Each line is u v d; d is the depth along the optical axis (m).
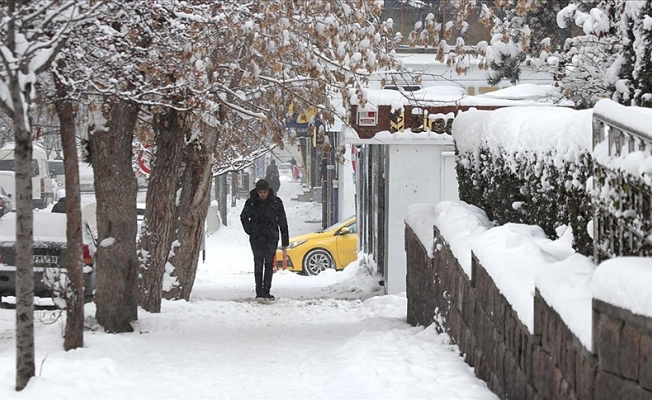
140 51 26.44
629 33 22.08
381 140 44.28
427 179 45.94
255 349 26.33
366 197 59.22
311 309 39.75
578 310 13.00
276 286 53.72
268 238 45.03
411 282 32.72
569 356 13.29
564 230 18.27
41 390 18.92
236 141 44.94
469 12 30.62
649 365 10.58
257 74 31.48
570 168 17.44
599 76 29.80
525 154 21.11
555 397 14.01
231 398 19.14
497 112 25.22
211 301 42.59
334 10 30.64
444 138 44.31
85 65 25.22
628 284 11.07
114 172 29.62
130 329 30.02
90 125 29.73
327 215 95.06
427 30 31.06
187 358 24.50
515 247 18.44
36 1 20.55
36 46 18.77
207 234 95.62
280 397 19.19
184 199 41.00
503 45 31.31
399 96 44.03
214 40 30.39
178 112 34.09
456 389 18.59
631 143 13.24
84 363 21.67
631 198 13.15
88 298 41.28
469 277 20.91
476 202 27.67
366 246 59.41
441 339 24.91
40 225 39.88
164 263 36.16
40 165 112.38
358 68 31.22
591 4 32.38
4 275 39.28
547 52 31.06
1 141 80.56
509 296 16.72
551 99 39.78
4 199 96.50
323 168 97.75
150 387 20.19
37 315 33.03
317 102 35.16
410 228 32.91
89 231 43.38
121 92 27.22
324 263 65.31
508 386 17.17
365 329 31.19
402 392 18.39
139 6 24.83
